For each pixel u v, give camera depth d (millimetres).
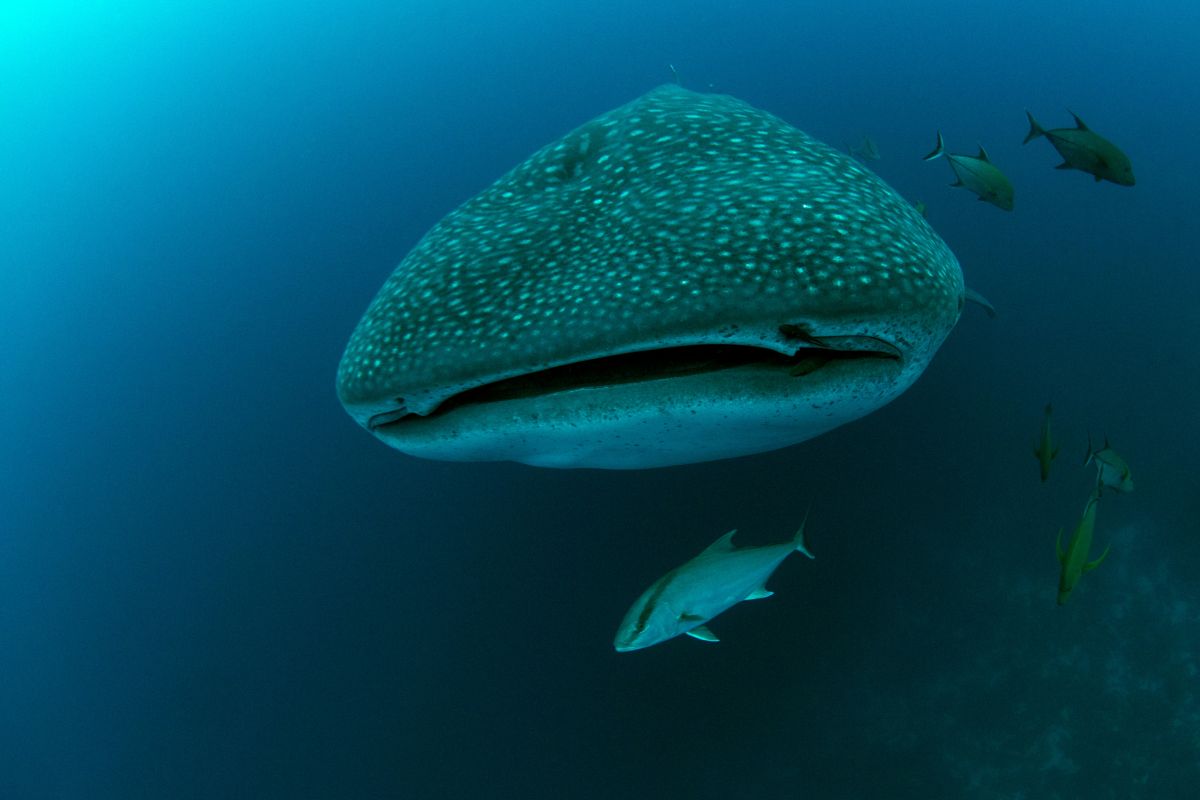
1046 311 9711
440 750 8984
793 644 8188
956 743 7484
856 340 1907
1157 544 7812
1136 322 9297
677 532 8805
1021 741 7324
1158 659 7324
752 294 1730
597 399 1959
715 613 2801
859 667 7965
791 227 1854
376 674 9625
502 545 9633
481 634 9328
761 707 8062
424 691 9367
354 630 9945
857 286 1791
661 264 1797
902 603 8117
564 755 8523
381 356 2059
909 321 1917
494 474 10102
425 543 10102
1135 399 8703
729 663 8289
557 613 9047
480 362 1852
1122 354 9094
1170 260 9844
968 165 4930
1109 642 7512
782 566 8422
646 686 8469
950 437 8758
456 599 9648
